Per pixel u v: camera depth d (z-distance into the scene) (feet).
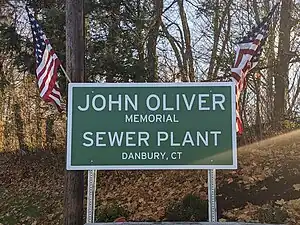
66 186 29.45
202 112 24.80
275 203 31.96
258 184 35.60
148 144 24.67
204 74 57.62
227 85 24.93
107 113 24.97
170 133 24.71
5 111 75.61
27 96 72.69
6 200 51.24
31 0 54.54
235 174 38.52
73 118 24.94
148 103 24.99
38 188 53.47
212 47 56.95
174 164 24.45
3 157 70.49
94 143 24.72
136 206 38.93
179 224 17.47
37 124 71.51
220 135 24.58
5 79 69.82
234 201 34.19
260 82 52.60
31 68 53.98
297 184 34.12
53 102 29.01
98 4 50.19
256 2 53.88
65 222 29.07
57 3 53.62
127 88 25.11
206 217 31.63
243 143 48.65
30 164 63.67
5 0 56.34
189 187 40.45
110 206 36.37
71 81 30.07
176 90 25.02
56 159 61.93
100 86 25.17
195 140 24.59
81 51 30.71
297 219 28.35
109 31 50.55
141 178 46.55
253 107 52.39
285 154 41.52
